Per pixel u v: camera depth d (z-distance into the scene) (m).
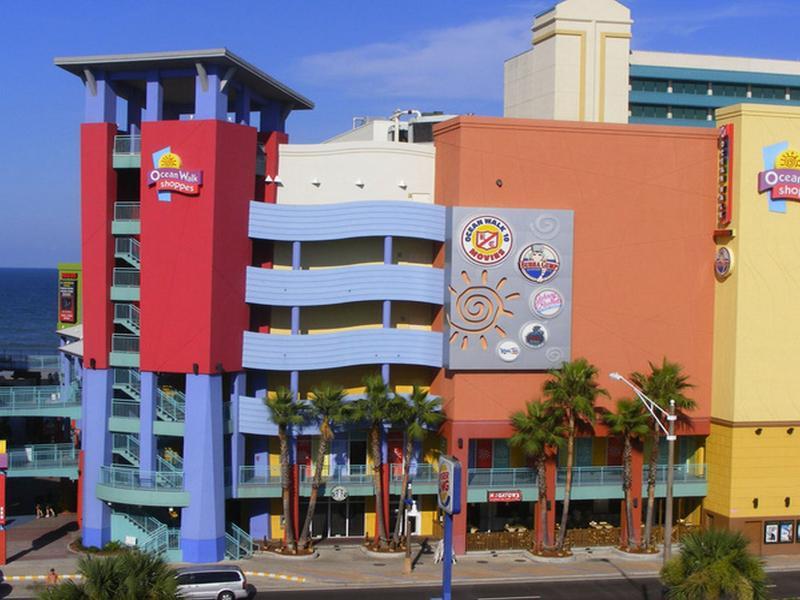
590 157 59.91
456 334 58.19
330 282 58.28
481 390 58.81
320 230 58.16
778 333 60.94
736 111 60.41
